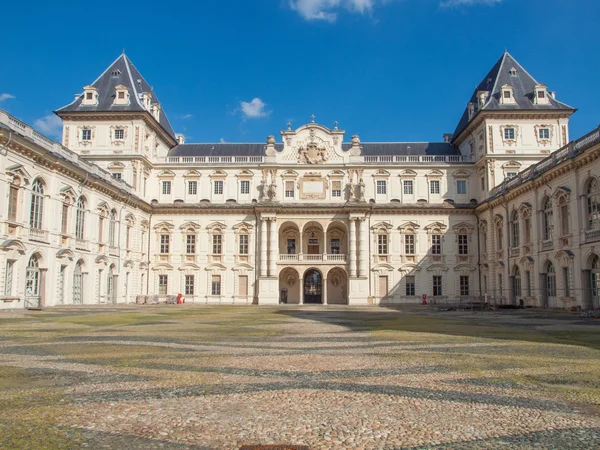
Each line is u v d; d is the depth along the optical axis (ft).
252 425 27.78
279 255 221.46
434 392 35.32
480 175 220.02
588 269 134.51
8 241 122.83
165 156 244.42
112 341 64.54
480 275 219.00
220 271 223.92
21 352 54.19
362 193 221.87
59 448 24.20
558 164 144.05
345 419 28.86
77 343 62.28
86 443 24.91
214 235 226.58
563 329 82.58
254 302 221.05
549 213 157.28
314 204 221.66
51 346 59.26
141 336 71.00
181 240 226.17
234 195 227.61
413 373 42.24
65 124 211.61
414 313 140.56
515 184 176.45
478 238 222.07
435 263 222.28
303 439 25.50
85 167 164.96
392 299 221.25
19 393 35.04
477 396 34.19
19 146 126.11
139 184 212.02
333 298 234.38
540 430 26.86
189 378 40.11
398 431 26.73
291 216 223.30
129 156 208.23
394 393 35.04
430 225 223.71
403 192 226.79
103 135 210.59
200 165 228.84
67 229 154.40
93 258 170.40
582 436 25.89
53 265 145.28
